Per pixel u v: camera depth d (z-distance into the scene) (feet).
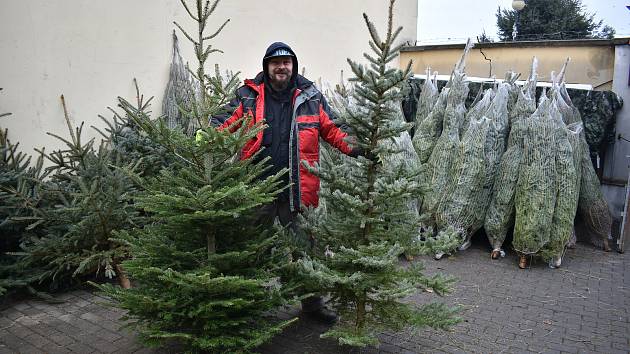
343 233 10.98
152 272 9.56
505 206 18.47
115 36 18.56
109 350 11.44
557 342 12.14
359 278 9.86
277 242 11.34
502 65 29.94
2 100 15.78
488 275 17.03
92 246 14.66
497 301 14.71
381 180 10.18
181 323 9.91
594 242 20.74
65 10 17.06
